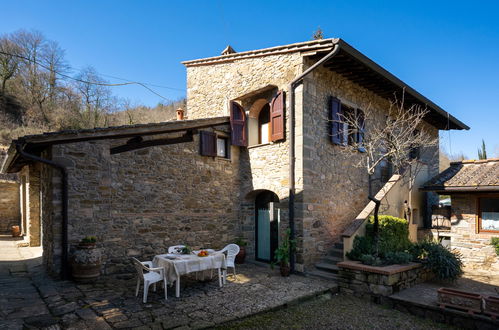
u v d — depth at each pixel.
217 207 8.56
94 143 6.52
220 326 4.53
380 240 7.34
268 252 8.88
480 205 8.64
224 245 8.66
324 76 8.20
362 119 9.21
